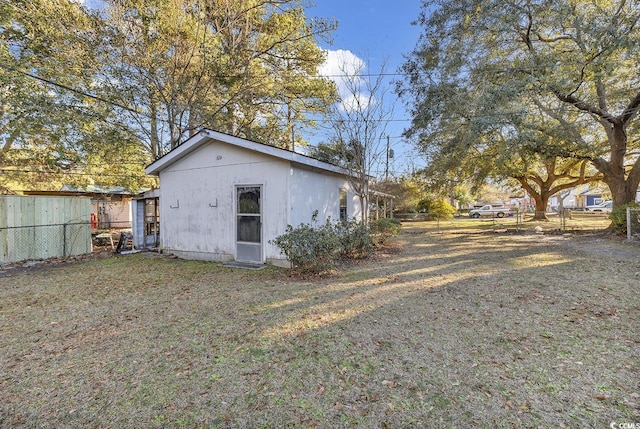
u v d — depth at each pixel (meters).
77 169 13.23
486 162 14.47
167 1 10.58
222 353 3.00
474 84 10.25
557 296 4.55
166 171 8.77
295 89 13.62
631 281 5.21
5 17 8.87
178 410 2.18
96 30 9.99
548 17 9.20
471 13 9.53
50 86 9.77
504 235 13.05
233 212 7.71
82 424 2.06
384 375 2.57
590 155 11.55
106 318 4.00
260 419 2.08
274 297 4.76
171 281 5.91
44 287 5.59
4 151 11.53
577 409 2.11
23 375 2.66
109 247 11.40
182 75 11.51
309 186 7.80
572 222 18.39
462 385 2.41
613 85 10.80
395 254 8.63
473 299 4.51
